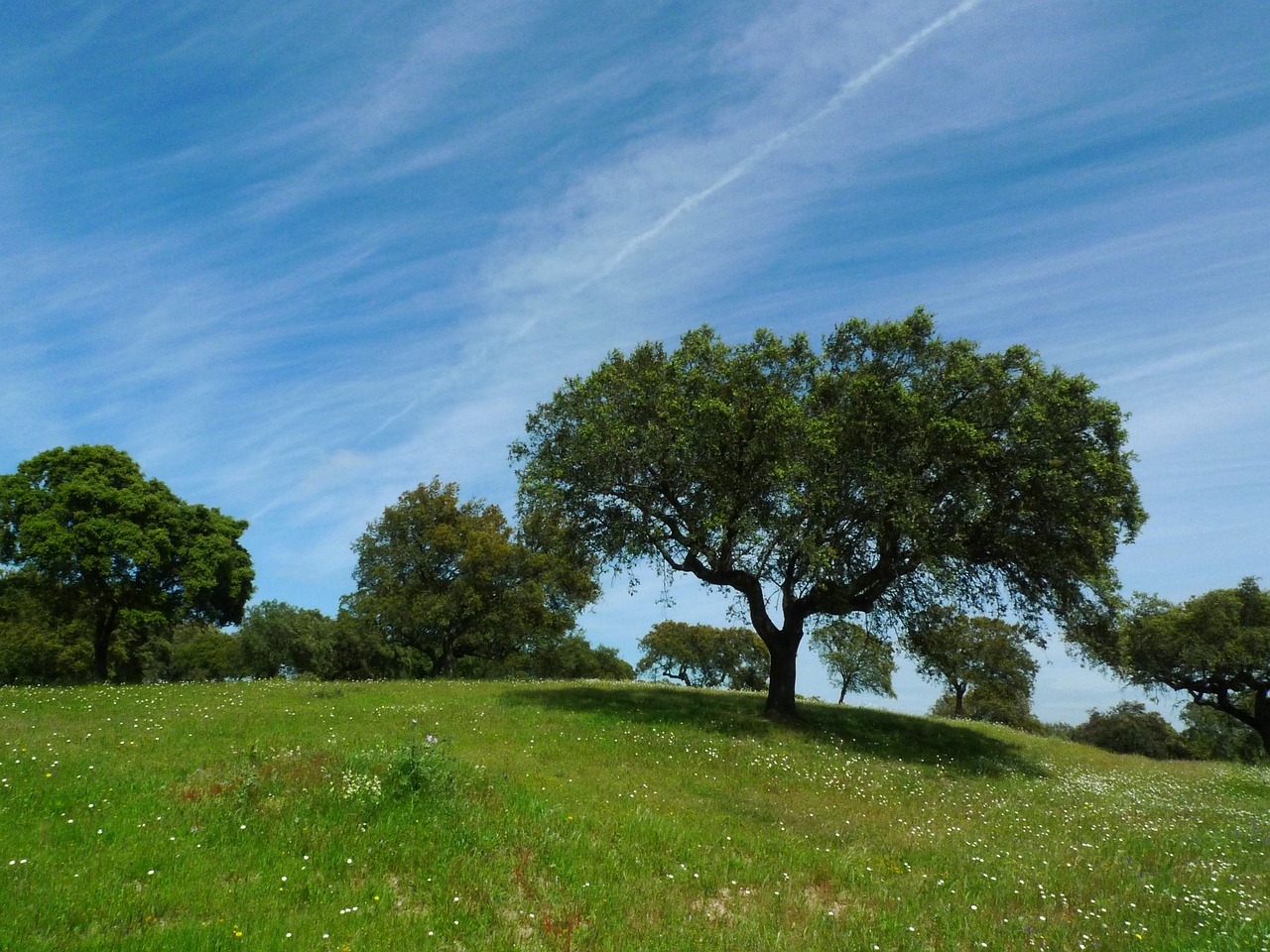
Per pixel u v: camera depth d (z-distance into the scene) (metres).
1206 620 48.50
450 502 49.59
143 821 9.32
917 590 25.03
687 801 14.29
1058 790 19.73
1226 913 9.12
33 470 35.81
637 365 25.80
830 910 8.80
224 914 6.99
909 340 23.59
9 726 15.45
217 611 41.47
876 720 27.23
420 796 10.92
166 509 37.22
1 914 6.50
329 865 8.46
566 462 24.08
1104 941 8.09
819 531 22.22
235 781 11.09
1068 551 22.44
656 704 24.95
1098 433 22.22
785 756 19.20
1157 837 14.05
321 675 59.81
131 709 18.48
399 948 6.59
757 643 91.31
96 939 6.22
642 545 23.44
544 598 48.28
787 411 22.00
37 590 36.91
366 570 49.81
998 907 9.17
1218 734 71.56
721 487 23.08
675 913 8.04
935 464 22.70
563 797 12.71
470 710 21.53
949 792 17.77
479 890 8.08
